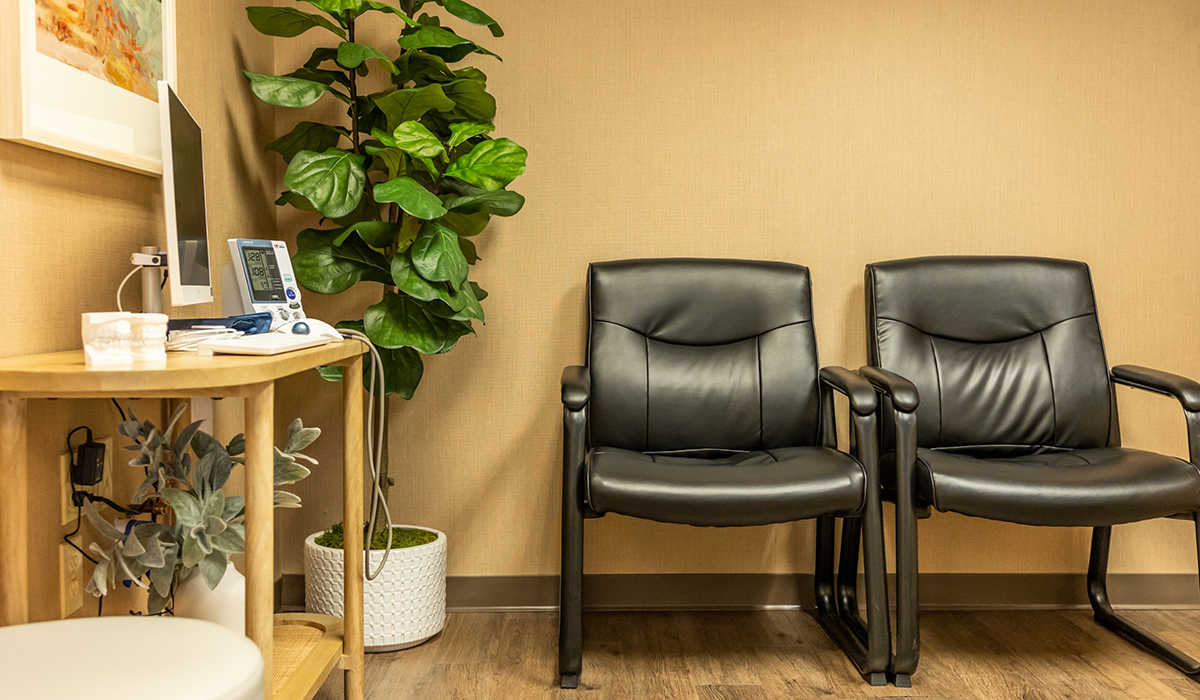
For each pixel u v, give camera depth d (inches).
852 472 59.7
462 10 71.3
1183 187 83.5
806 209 83.6
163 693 27.5
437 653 71.2
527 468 83.6
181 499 44.3
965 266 78.1
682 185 83.3
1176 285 83.8
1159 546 83.6
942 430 75.2
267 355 42.8
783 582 83.4
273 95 65.6
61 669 29.0
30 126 41.9
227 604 47.0
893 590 83.3
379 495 65.1
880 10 82.9
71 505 47.9
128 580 51.3
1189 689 63.4
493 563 83.7
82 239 48.9
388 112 71.1
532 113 82.5
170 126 45.9
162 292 57.6
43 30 43.2
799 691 63.2
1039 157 83.5
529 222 83.0
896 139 83.4
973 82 83.3
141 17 53.6
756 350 76.6
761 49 82.8
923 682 64.7
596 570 83.1
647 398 74.6
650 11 82.4
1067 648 72.2
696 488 57.7
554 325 83.4
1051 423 74.6
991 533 83.7
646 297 76.7
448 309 68.5
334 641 57.4
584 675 66.2
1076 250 83.8
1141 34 82.9
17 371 35.1
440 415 83.0
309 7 81.0
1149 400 83.8
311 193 63.8
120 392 39.2
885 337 76.3
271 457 40.6
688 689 63.6
